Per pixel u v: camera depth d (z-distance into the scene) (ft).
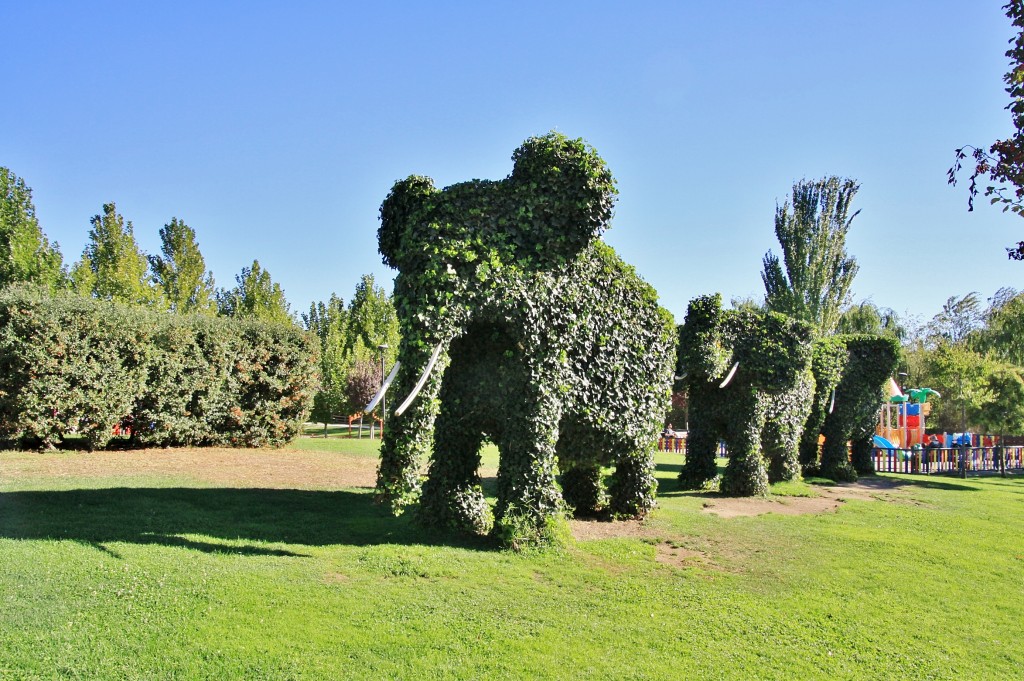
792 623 18.54
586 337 26.66
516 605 18.20
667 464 64.39
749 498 40.27
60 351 41.73
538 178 24.53
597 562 23.16
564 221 24.85
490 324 25.27
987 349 109.29
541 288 24.53
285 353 55.83
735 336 41.39
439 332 22.53
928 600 21.45
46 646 13.66
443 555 22.03
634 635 16.87
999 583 23.94
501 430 25.82
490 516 27.07
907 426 77.82
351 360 95.66
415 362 22.33
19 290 41.78
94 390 43.45
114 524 22.86
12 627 14.25
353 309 114.52
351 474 41.81
